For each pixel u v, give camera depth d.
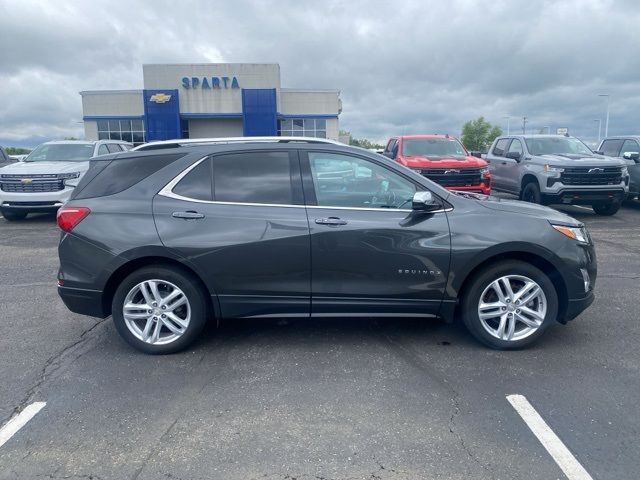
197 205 4.35
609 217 12.62
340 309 4.41
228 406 3.60
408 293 4.36
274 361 4.32
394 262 4.30
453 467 2.91
